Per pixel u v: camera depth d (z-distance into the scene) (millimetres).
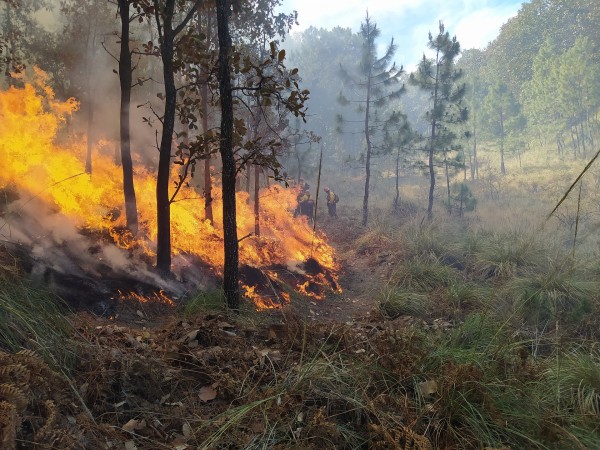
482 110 35500
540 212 18719
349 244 14305
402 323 6562
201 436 2857
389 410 3148
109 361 3264
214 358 3863
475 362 3730
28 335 3117
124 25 7133
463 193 19172
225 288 5801
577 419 3078
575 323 5859
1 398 2250
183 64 6504
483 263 9445
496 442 2818
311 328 4832
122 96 7395
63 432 2332
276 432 2898
